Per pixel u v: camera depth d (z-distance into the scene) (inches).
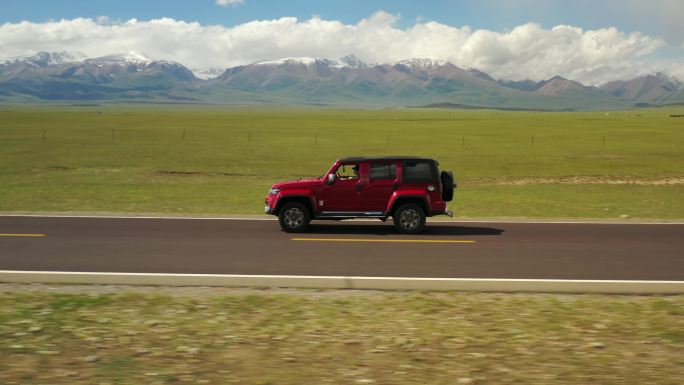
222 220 754.8
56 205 951.0
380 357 283.6
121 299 386.3
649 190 1263.5
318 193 668.1
